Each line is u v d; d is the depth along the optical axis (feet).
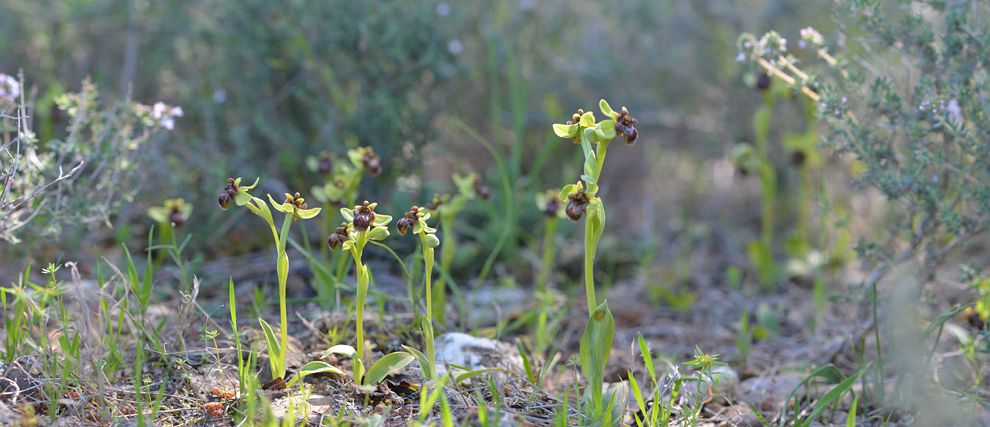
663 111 20.03
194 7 16.76
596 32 20.06
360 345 7.52
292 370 8.09
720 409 8.87
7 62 16.85
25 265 11.36
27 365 7.47
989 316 9.85
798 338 12.17
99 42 17.53
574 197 6.89
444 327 10.28
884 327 9.99
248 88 15.44
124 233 12.80
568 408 7.74
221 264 12.94
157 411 7.18
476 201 15.57
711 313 13.60
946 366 9.51
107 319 8.09
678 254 16.30
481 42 17.60
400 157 14.88
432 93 16.34
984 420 8.17
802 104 15.58
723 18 19.03
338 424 6.66
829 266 14.65
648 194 19.80
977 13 9.61
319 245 13.84
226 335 8.59
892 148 10.56
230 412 7.21
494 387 7.55
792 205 18.02
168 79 17.01
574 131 7.05
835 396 7.95
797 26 17.75
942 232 12.83
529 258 14.58
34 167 9.16
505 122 18.12
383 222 7.16
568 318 12.58
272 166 15.72
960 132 8.89
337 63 15.17
